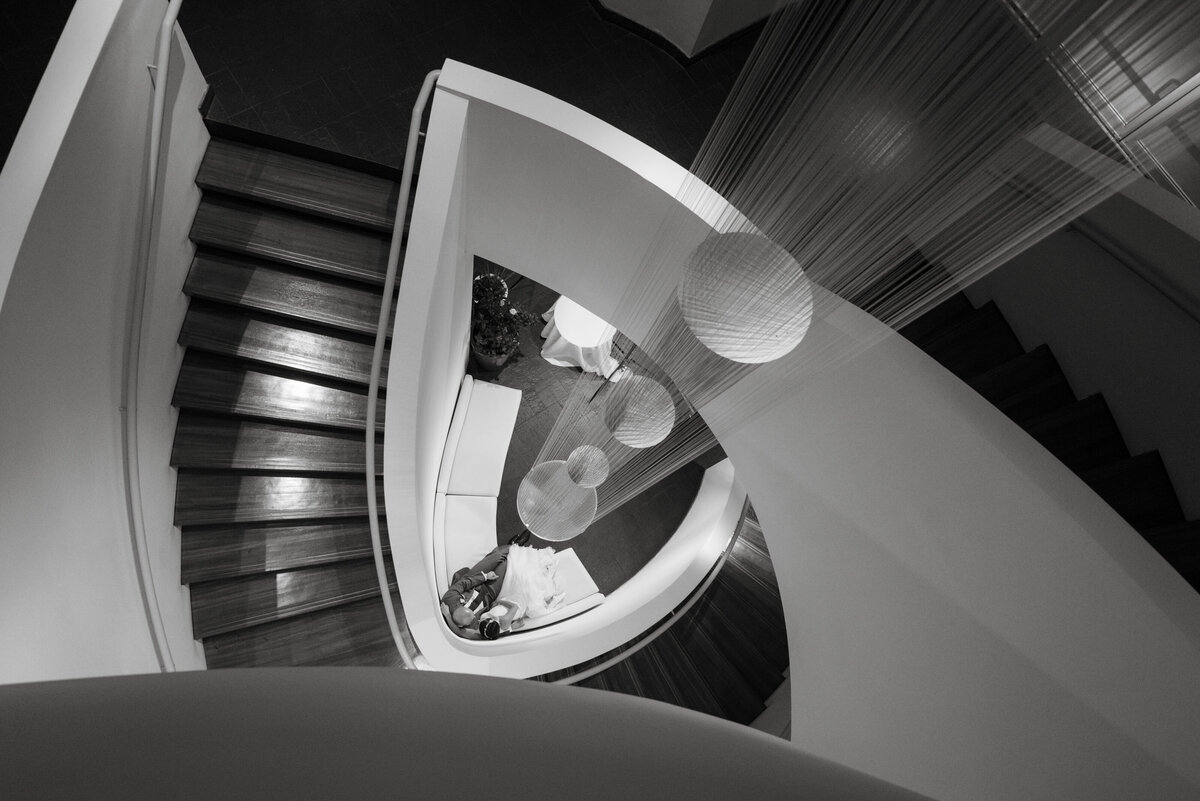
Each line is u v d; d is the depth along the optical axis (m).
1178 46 1.89
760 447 4.32
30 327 2.29
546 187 3.98
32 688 0.79
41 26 3.77
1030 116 2.26
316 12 4.54
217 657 4.26
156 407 3.65
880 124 2.69
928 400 3.12
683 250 3.73
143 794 0.60
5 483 2.22
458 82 3.50
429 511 5.74
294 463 4.14
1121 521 2.74
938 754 3.40
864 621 3.90
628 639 5.71
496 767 0.75
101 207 2.70
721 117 3.82
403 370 3.67
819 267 3.31
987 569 3.03
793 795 0.88
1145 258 2.88
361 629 4.58
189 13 4.37
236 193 3.98
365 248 4.12
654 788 0.79
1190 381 2.96
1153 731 2.36
